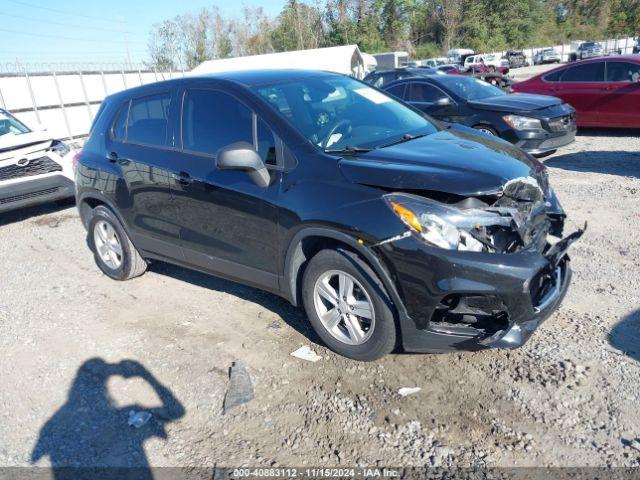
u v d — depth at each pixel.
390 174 3.13
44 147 7.61
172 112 4.38
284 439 2.91
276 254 3.62
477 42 67.56
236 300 4.59
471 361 3.42
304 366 3.52
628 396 2.99
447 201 3.00
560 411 2.93
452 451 2.72
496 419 2.92
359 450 2.78
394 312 3.19
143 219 4.61
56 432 3.11
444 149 3.52
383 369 3.41
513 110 8.48
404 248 2.96
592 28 78.94
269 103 3.81
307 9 67.44
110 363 3.77
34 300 4.94
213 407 3.21
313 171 3.39
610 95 10.63
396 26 67.62
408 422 2.95
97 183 4.95
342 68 24.80
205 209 3.99
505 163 3.29
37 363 3.85
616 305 3.97
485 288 2.87
